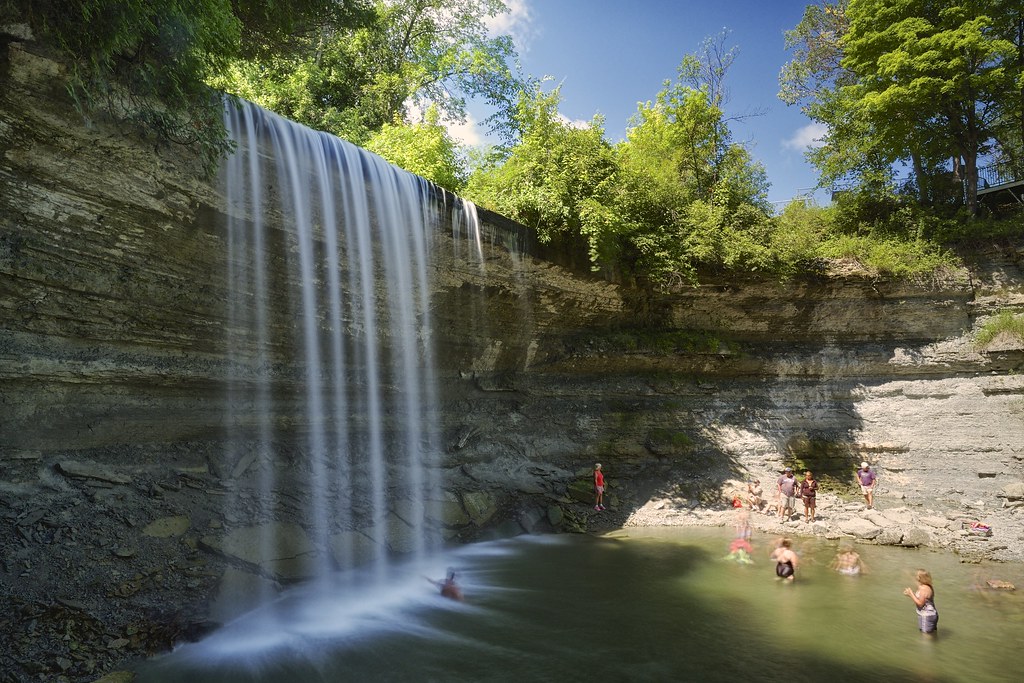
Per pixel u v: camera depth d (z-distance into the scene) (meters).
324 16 18.02
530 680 7.55
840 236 24.61
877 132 26.16
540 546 14.50
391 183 14.06
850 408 22.38
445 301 16.31
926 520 17.16
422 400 17.00
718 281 22.22
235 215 11.31
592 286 20.17
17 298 9.35
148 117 9.34
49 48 8.11
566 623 9.57
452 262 15.86
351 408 15.16
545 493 17.16
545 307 19.31
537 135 19.22
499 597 10.75
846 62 26.12
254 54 18.06
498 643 8.70
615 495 18.19
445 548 13.71
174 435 11.99
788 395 22.50
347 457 14.49
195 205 10.70
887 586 12.08
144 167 9.77
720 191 23.95
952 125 25.19
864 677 7.95
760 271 21.86
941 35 22.62
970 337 22.50
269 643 8.39
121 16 8.26
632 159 22.73
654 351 21.64
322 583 10.59
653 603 10.63
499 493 16.27
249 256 11.95
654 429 20.66
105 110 8.95
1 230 8.80
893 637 9.40
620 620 9.77
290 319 13.30
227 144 10.28
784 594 11.39
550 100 19.41
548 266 18.53
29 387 9.88
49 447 10.07
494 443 18.08
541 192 17.89
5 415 9.55
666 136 27.44
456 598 10.59
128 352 11.14
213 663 7.60
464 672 7.71
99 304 10.39
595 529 16.31
